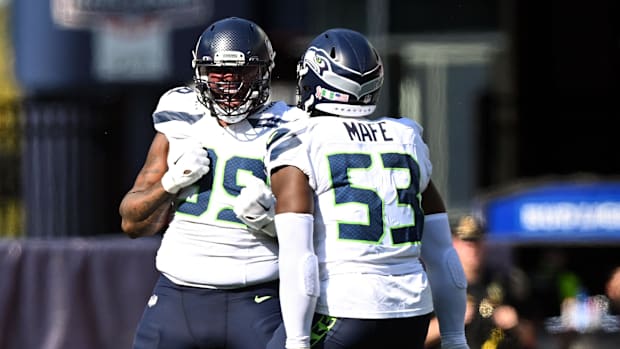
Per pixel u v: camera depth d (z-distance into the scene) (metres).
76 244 24.62
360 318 14.76
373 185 15.06
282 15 41.69
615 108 46.84
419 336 15.35
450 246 16.39
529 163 46.72
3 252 24.47
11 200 41.94
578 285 37.06
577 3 47.16
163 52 41.06
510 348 24.23
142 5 41.06
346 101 15.43
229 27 16.12
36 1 41.66
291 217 14.73
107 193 42.00
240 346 16.27
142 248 24.72
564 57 47.12
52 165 41.50
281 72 42.06
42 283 24.52
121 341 24.56
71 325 24.47
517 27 47.00
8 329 24.39
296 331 14.63
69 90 41.81
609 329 31.62
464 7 46.59
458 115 46.50
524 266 37.25
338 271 14.84
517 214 37.59
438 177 46.47
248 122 16.48
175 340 16.42
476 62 46.69
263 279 16.27
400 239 15.12
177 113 16.67
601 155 46.72
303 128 15.12
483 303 24.41
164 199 16.19
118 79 41.41
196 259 16.30
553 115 46.78
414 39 46.06
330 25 45.16
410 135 15.71
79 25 41.41
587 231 37.31
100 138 42.00
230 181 16.30
